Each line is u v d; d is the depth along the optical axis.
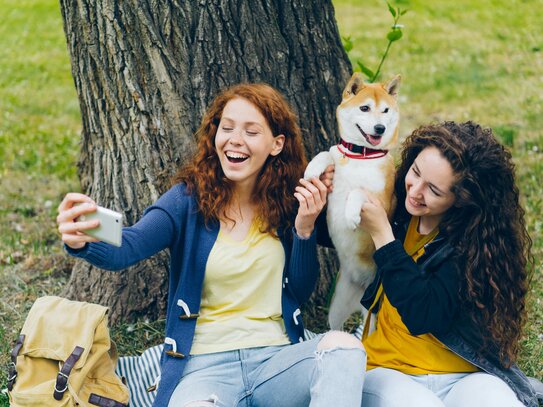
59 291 4.27
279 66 3.60
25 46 10.02
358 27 9.91
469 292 2.60
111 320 3.74
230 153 2.73
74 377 2.71
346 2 11.12
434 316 2.57
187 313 2.71
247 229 2.81
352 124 3.02
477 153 2.58
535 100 7.33
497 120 6.91
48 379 2.75
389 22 10.09
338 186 3.02
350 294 3.29
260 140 2.73
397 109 3.10
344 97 3.09
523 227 2.76
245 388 2.65
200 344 2.72
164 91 3.50
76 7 3.54
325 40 3.73
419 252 2.74
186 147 3.54
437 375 2.64
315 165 2.94
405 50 8.99
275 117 2.77
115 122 3.62
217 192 2.77
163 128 3.54
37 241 4.93
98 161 3.76
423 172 2.61
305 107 3.69
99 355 2.82
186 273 2.72
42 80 8.75
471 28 9.74
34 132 7.13
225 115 2.75
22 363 2.77
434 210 2.66
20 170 6.26
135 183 3.65
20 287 4.32
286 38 3.60
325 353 2.46
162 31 3.45
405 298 2.56
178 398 2.54
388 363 2.72
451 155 2.57
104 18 3.47
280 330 2.82
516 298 2.71
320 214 3.12
